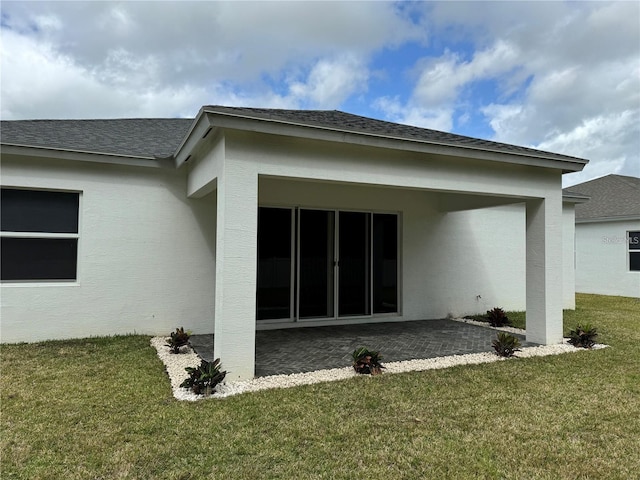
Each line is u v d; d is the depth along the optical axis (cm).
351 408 463
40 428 404
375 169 659
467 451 371
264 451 365
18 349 705
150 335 838
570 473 339
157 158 830
